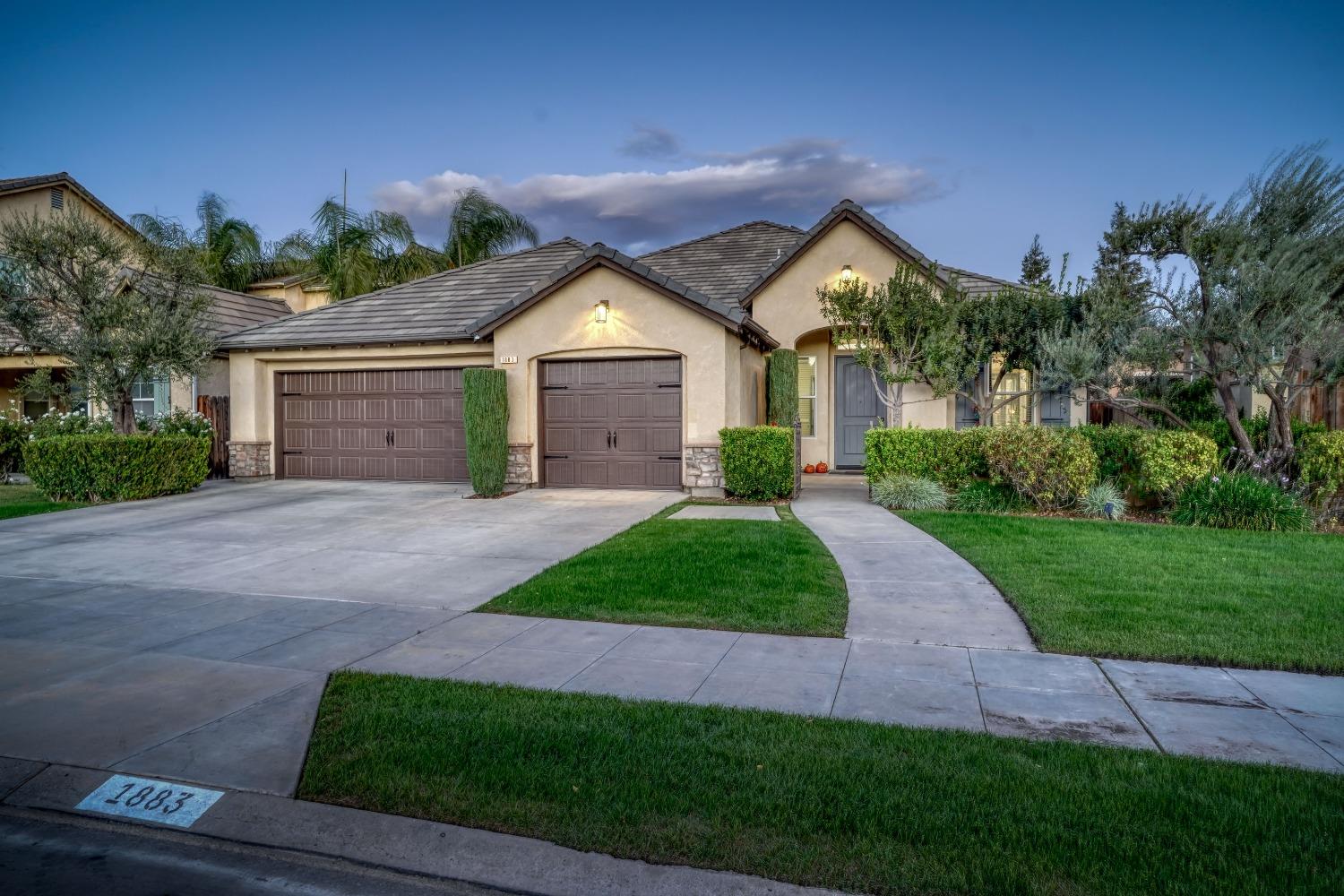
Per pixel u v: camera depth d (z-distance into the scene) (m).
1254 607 6.18
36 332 14.48
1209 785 3.46
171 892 3.04
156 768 3.91
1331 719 4.24
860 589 7.08
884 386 16.92
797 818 3.29
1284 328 10.30
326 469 16.47
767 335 15.25
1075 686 4.75
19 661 5.42
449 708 4.48
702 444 13.38
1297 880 2.79
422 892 3.03
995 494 11.55
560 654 5.45
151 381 15.27
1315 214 11.11
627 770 3.72
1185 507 10.32
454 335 14.89
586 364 14.30
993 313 13.50
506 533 10.14
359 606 6.84
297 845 3.32
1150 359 11.55
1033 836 3.10
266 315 20.55
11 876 3.15
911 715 4.34
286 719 4.42
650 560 8.10
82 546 9.61
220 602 6.99
